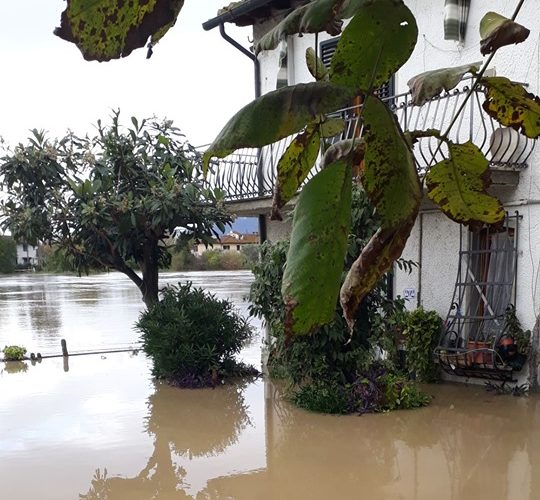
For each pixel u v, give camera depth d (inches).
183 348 336.2
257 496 189.5
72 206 375.2
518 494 183.8
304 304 31.6
